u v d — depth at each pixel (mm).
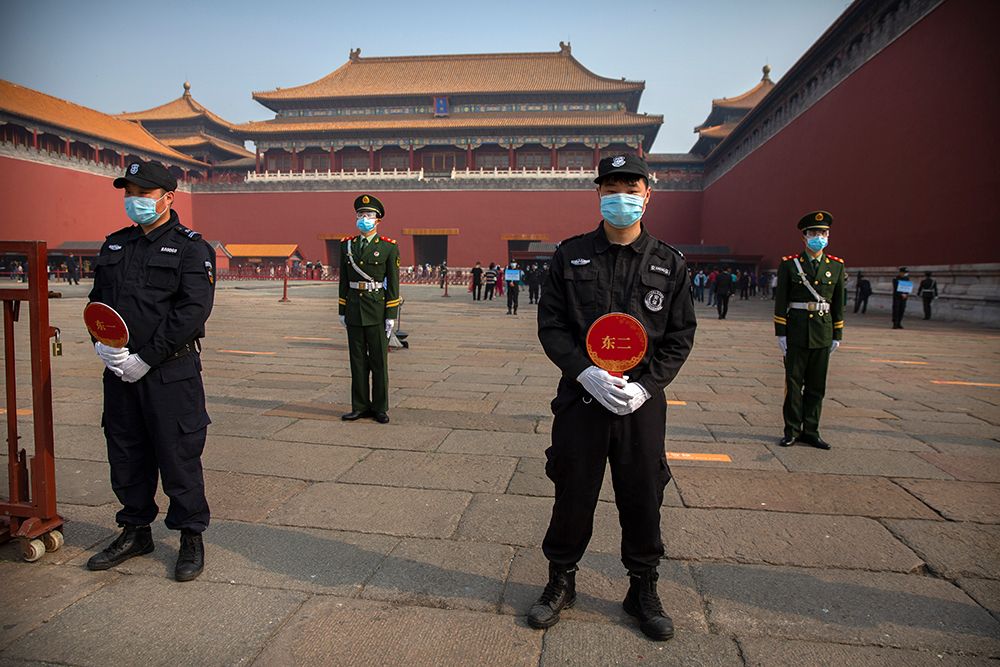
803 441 5422
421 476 4406
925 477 4551
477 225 49438
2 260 38406
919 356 11055
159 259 3037
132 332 2990
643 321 2596
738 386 7965
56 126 41969
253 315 16719
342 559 3193
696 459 4930
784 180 33344
